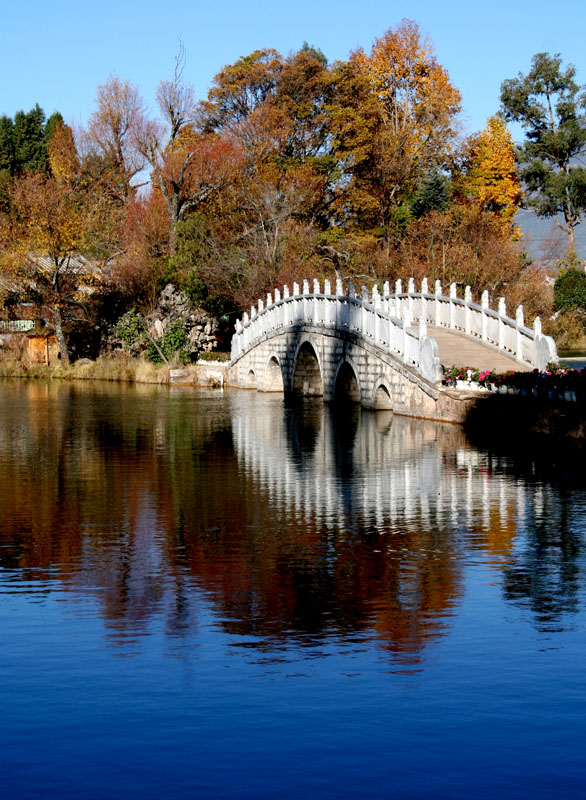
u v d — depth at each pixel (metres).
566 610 12.58
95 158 88.94
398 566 14.85
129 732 9.16
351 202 78.44
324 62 106.56
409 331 34.72
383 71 83.19
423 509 19.17
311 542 16.55
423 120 82.31
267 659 10.89
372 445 28.89
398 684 10.17
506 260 61.50
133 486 22.48
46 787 8.28
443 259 59.78
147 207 76.56
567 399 26.47
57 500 20.75
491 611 12.55
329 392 42.56
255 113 79.81
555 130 92.25
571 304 65.44
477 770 8.50
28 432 34.00
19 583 14.12
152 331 65.50
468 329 37.44
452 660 10.82
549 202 89.69
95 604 13.02
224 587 13.81
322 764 8.59
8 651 11.19
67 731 9.20
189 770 8.52
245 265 64.88
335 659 10.87
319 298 43.69
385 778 8.38
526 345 32.41
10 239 67.50
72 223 64.44
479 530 17.23
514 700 9.78
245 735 9.09
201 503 20.27
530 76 92.50
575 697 9.85
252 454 27.72
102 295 68.31
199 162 74.38
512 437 28.61
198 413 40.66
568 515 18.36
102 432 33.91
